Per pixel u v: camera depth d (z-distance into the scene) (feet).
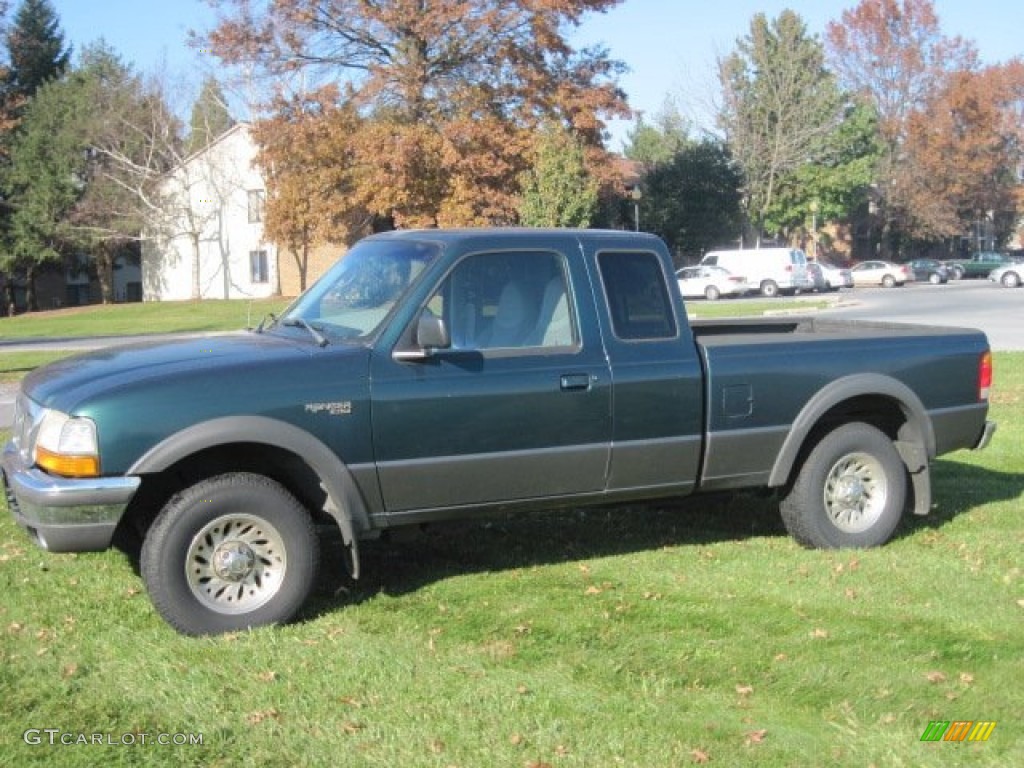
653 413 19.21
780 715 13.83
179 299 174.60
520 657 15.61
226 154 165.89
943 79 207.92
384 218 131.13
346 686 14.53
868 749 12.93
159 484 17.51
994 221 248.73
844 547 21.26
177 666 15.20
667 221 184.24
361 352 17.39
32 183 173.37
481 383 17.94
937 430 22.00
